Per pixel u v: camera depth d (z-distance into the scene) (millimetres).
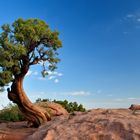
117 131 6469
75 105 39219
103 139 6422
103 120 6977
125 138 6250
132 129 6348
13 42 25828
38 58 26844
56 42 26672
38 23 26500
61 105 37219
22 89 27078
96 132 6629
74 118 7609
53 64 27203
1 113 33594
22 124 28391
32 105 27203
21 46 24766
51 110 33156
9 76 25172
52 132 7156
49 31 26281
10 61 24750
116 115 7324
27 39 25953
